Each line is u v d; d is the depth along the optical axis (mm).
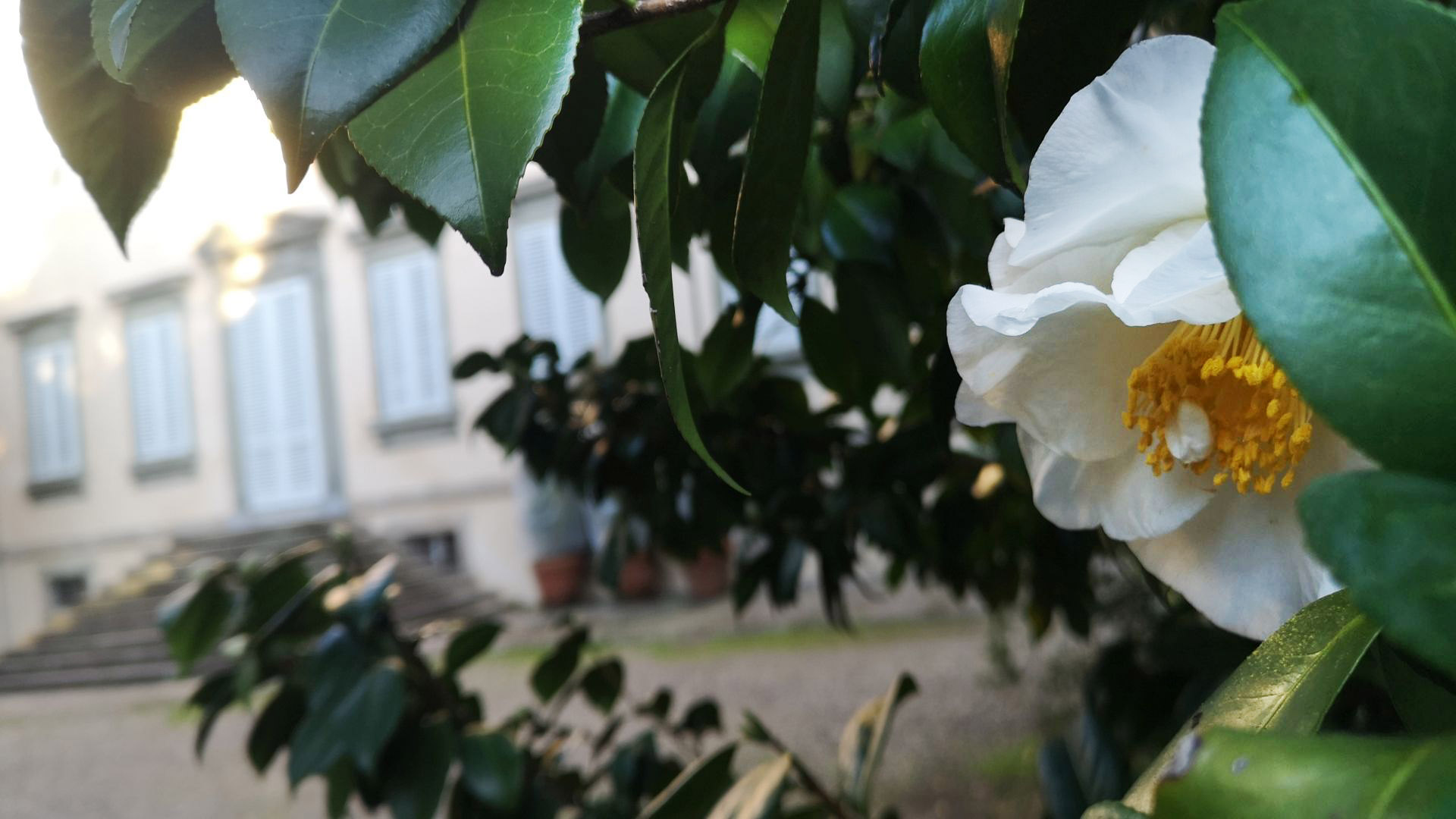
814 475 1837
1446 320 249
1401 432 245
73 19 510
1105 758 1321
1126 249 398
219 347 12516
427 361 11516
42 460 13492
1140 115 360
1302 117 267
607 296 910
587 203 646
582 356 1936
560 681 1685
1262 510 442
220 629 1544
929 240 1037
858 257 969
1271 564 436
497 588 11125
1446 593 207
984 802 4059
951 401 772
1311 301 256
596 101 587
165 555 12250
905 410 1430
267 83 355
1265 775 229
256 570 1560
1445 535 213
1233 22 277
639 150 409
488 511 11250
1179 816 239
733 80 651
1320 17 272
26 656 10617
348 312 11906
